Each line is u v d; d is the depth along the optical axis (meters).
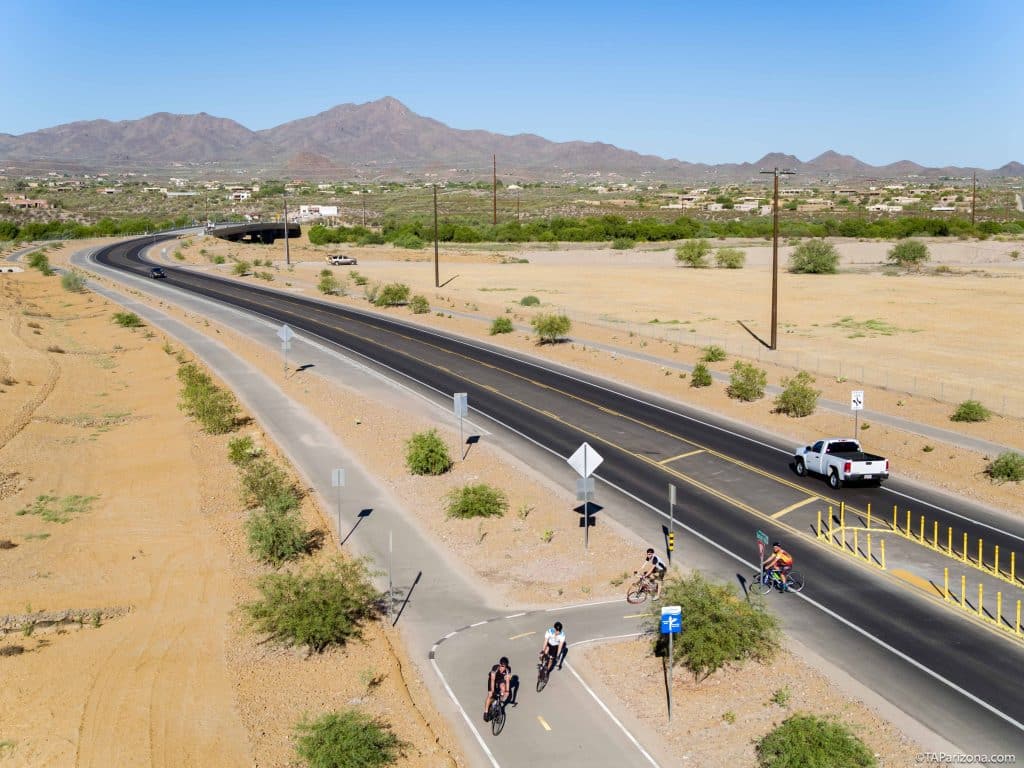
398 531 31.28
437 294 102.75
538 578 27.19
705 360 60.69
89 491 37.38
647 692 20.45
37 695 21.14
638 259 151.50
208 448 42.78
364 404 50.09
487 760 18.03
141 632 24.47
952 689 20.22
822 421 44.84
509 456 40.31
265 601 24.41
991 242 176.00
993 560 27.95
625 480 36.88
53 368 62.34
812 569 27.42
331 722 18.39
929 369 57.44
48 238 192.88
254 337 73.31
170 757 18.44
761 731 18.66
